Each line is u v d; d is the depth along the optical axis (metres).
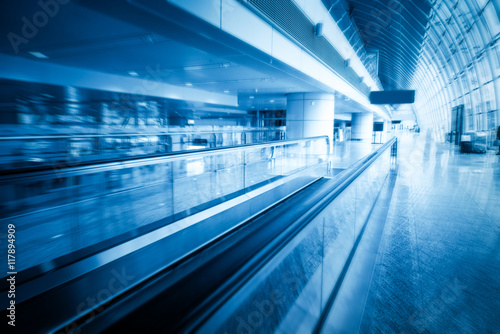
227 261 1.26
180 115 24.98
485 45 15.30
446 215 5.01
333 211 2.78
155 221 3.43
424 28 16.83
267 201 4.73
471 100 20.08
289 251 1.47
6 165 7.20
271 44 6.08
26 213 3.81
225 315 1.00
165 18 4.07
